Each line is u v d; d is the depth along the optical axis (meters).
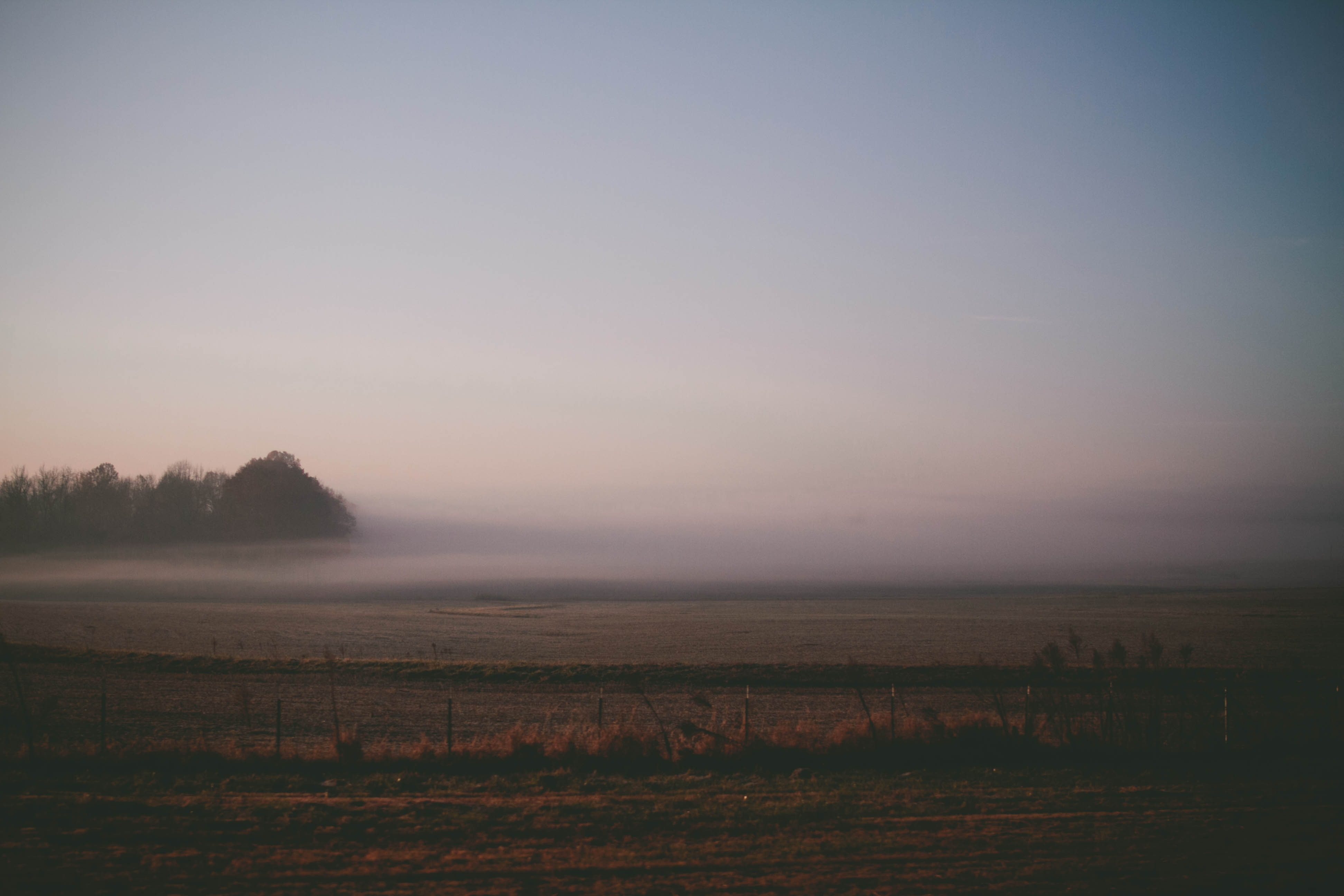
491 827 13.41
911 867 11.81
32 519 129.88
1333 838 13.17
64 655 36.25
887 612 90.38
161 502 141.38
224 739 21.69
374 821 13.54
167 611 71.56
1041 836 13.20
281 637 53.34
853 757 18.52
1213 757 18.94
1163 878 11.40
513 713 26.53
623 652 47.62
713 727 20.20
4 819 12.93
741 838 13.04
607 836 13.08
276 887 10.77
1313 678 34.09
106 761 16.64
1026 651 48.62
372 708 27.08
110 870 11.16
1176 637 59.59
